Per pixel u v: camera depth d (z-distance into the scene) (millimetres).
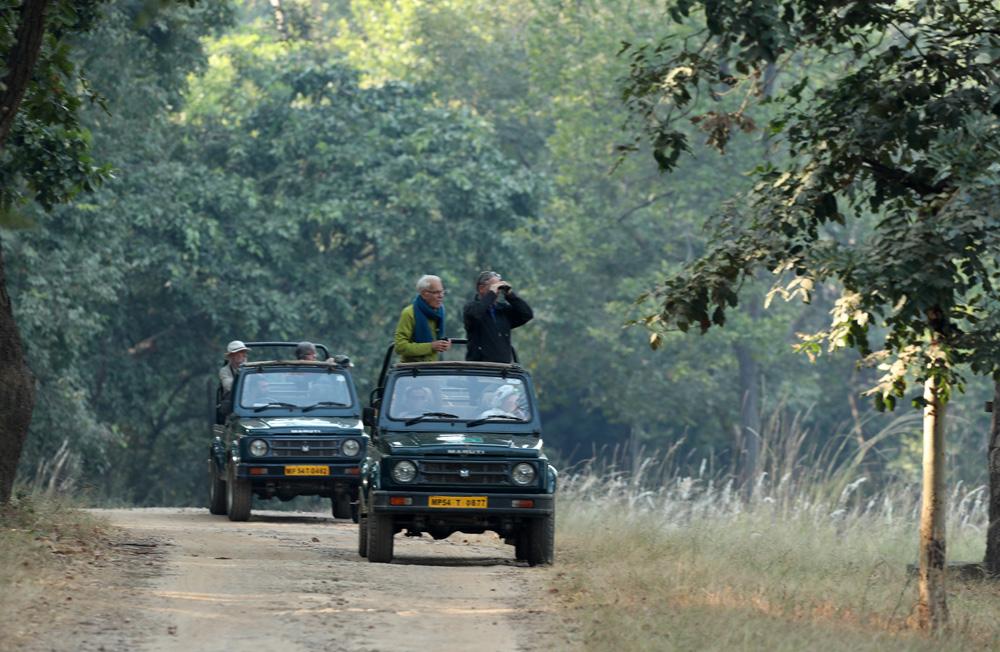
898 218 25375
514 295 38719
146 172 93875
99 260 82688
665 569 33281
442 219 105125
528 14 138000
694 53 27406
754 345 116688
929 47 26844
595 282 123750
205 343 106688
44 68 39812
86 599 26375
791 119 28125
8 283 77438
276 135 106500
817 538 45031
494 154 107250
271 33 135625
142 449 114562
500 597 28391
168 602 26719
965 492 54000
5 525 36781
